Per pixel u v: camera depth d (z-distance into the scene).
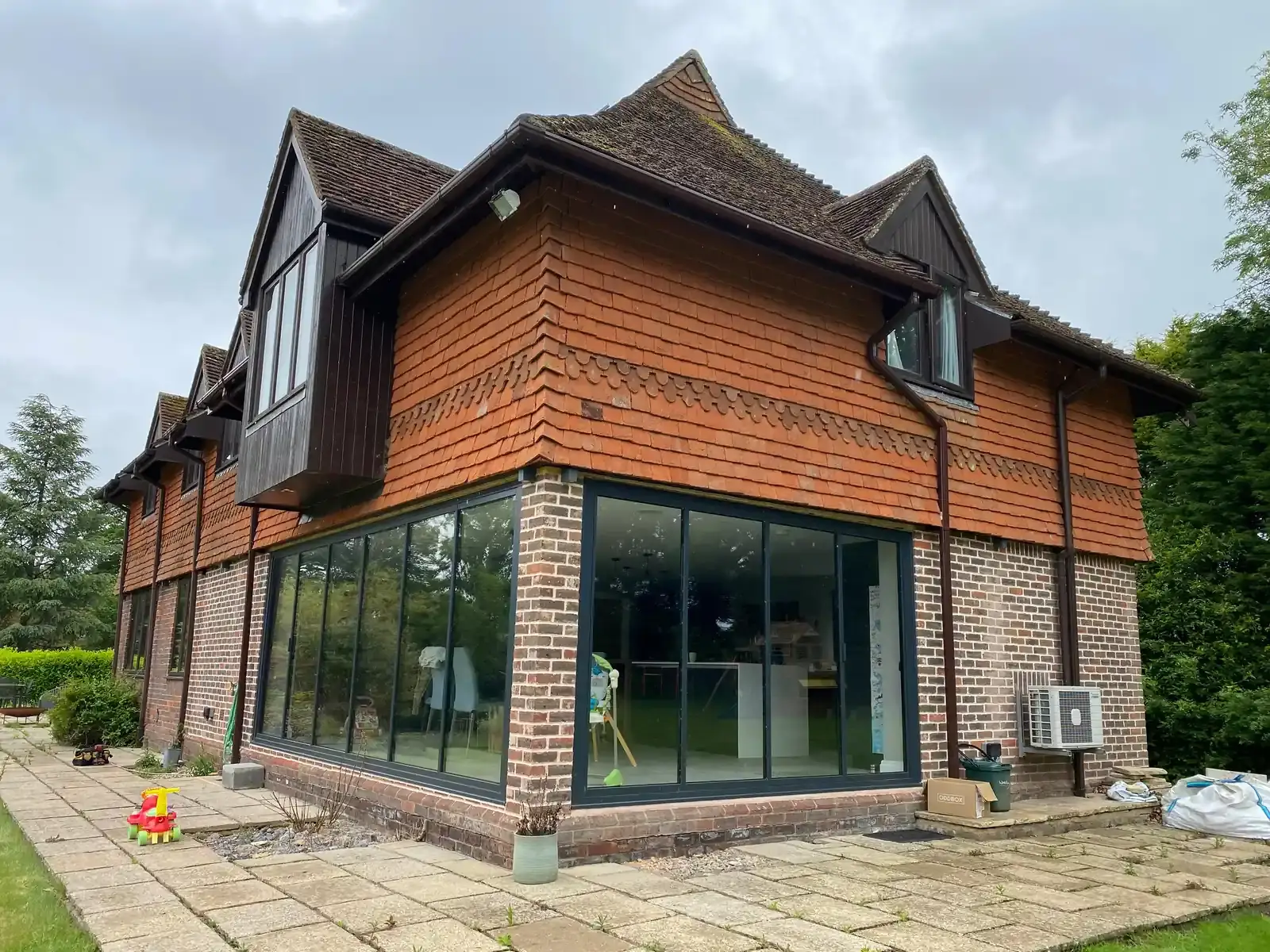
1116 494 11.62
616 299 7.09
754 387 7.89
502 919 5.00
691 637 7.27
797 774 7.83
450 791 7.17
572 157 6.39
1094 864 6.99
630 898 5.49
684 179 7.29
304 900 5.39
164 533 17.31
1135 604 11.65
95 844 7.12
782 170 11.30
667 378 7.27
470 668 7.17
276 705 10.99
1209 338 17.06
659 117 9.94
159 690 16.17
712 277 7.80
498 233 7.43
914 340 9.75
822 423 8.37
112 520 47.47
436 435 7.91
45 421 46.94
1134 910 5.55
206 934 4.70
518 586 6.61
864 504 8.50
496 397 7.10
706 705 7.30
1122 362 10.99
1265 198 17.16
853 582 8.60
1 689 27.14
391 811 7.74
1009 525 10.00
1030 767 9.82
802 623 8.09
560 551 6.50
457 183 6.99
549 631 6.36
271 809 8.70
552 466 6.52
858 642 8.52
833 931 4.89
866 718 8.45
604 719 6.66
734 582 7.64
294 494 9.60
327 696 9.67
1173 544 16.80
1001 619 9.87
